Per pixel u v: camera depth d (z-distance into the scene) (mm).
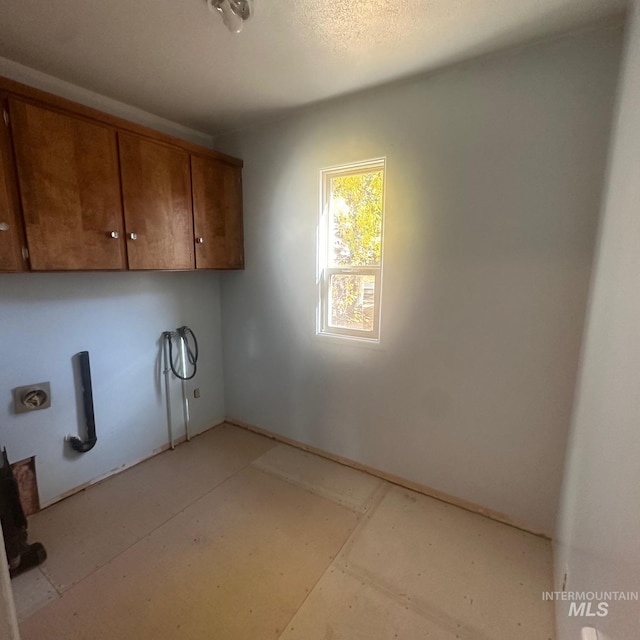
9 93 1478
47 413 1987
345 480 2291
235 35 1475
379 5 1298
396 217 2000
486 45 1562
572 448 1529
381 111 1971
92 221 1797
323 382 2488
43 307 1929
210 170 2383
